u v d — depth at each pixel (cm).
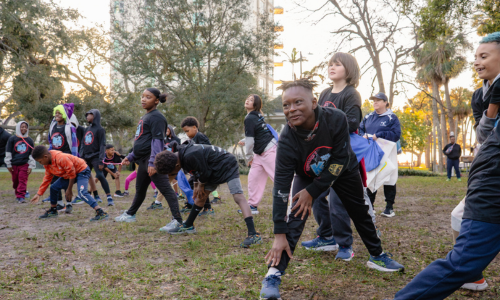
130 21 2392
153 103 547
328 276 310
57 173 581
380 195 937
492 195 193
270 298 250
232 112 2441
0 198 924
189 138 661
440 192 977
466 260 193
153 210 696
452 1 1240
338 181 284
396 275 306
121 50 2417
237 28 2347
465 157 2373
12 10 1805
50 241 449
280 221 250
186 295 273
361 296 267
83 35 2202
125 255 386
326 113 241
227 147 2700
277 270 256
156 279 310
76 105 2138
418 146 5419
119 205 777
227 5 2298
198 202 479
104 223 558
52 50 1941
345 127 244
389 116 616
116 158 944
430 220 559
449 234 461
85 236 474
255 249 398
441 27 1301
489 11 1244
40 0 1875
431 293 198
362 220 303
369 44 1853
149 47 2366
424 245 406
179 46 2347
